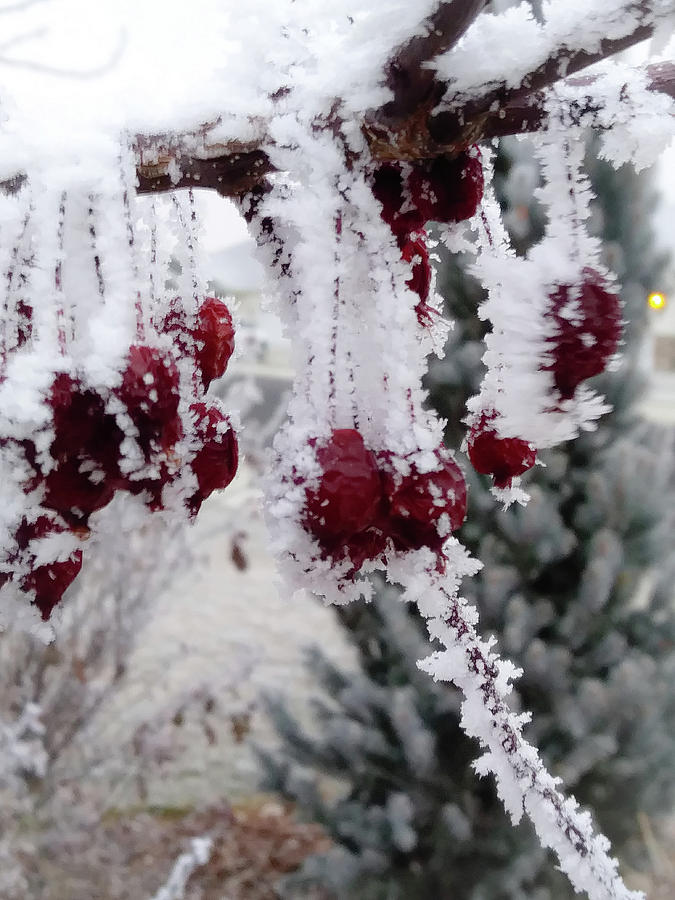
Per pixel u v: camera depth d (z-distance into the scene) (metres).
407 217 0.10
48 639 0.10
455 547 0.11
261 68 0.10
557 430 0.09
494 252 0.11
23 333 0.10
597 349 0.09
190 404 0.10
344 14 0.09
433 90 0.09
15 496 0.09
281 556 0.09
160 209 0.11
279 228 0.10
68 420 0.09
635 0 0.08
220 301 0.11
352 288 0.09
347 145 0.09
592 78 0.09
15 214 0.09
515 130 0.09
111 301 0.09
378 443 0.09
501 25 0.08
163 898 0.28
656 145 0.09
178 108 0.09
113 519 0.13
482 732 0.12
